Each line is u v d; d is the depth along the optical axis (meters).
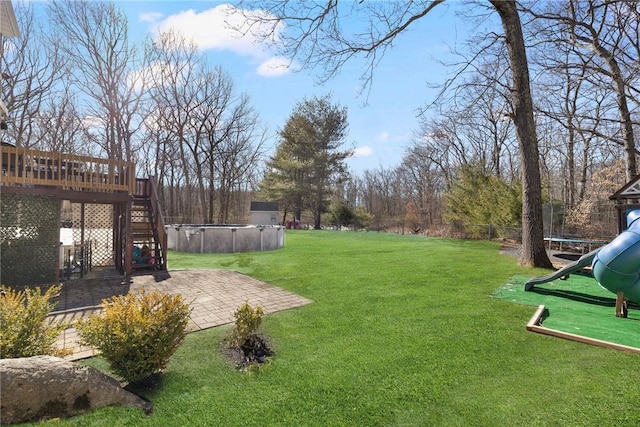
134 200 9.97
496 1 8.54
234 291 6.68
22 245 7.16
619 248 5.06
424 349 3.90
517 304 5.64
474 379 3.23
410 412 2.74
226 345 4.10
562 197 23.77
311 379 3.26
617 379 3.20
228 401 2.91
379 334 4.36
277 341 4.20
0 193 6.95
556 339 4.19
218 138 27.52
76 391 2.70
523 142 8.95
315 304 5.72
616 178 16.55
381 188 43.75
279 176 31.61
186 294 6.48
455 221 19.72
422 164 34.19
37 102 20.62
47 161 7.29
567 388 3.05
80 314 5.32
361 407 2.82
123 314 3.21
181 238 12.83
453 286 6.84
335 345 4.05
